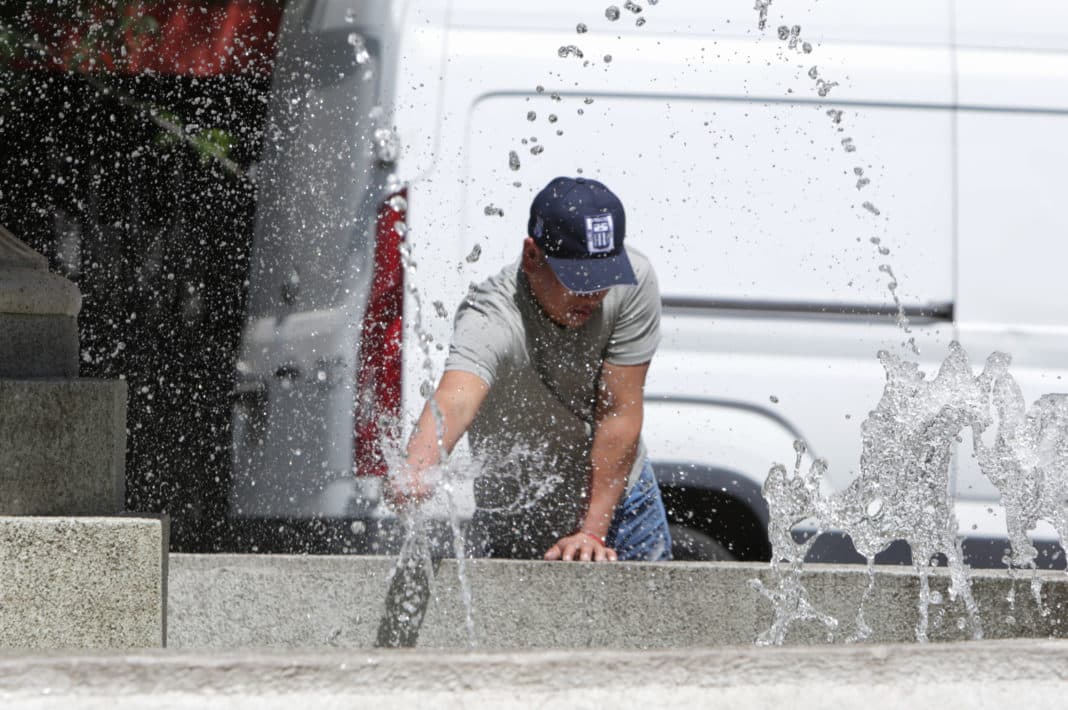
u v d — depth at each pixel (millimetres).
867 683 5934
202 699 5805
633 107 15750
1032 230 16266
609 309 13031
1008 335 16188
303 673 5848
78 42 17172
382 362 15531
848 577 11266
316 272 15914
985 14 16562
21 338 9430
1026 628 11180
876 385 15875
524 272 13047
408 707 5812
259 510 16094
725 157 15859
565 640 11219
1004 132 16312
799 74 16062
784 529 12148
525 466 13719
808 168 15953
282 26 16219
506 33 15734
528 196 15516
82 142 17453
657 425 15781
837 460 15789
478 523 13805
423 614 11250
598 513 13398
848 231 15984
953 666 5969
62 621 8820
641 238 15766
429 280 15445
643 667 5918
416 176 15500
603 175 15680
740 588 11219
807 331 15859
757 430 15781
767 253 15875
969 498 16188
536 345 13070
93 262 17359
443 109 15602
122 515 9227
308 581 11180
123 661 5832
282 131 16203
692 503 15836
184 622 11078
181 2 16844
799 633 11227
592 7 15859
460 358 12852
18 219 17578
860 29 16297
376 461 15680
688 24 16000
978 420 11945
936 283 16141
